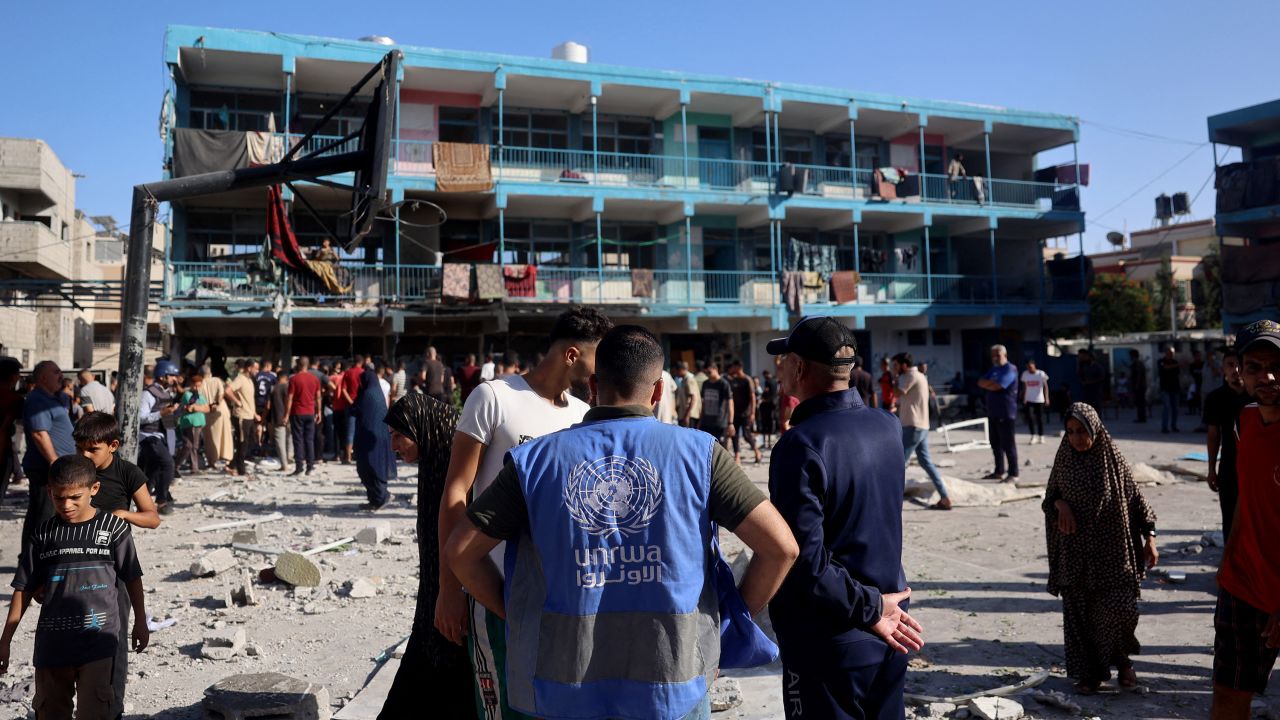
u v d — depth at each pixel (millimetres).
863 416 2760
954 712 4387
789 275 28016
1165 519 9609
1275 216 25734
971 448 17109
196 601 6816
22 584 3791
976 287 32438
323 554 8484
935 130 32125
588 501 2143
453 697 3471
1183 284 41531
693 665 2121
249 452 17281
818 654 2594
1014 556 7965
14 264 29562
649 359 2346
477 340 26547
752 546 2217
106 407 10906
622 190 26438
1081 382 19766
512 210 27297
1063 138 33156
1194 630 5602
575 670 2082
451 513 2854
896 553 2725
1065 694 4559
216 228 24578
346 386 16719
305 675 5117
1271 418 3363
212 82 24688
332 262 23531
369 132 8750
